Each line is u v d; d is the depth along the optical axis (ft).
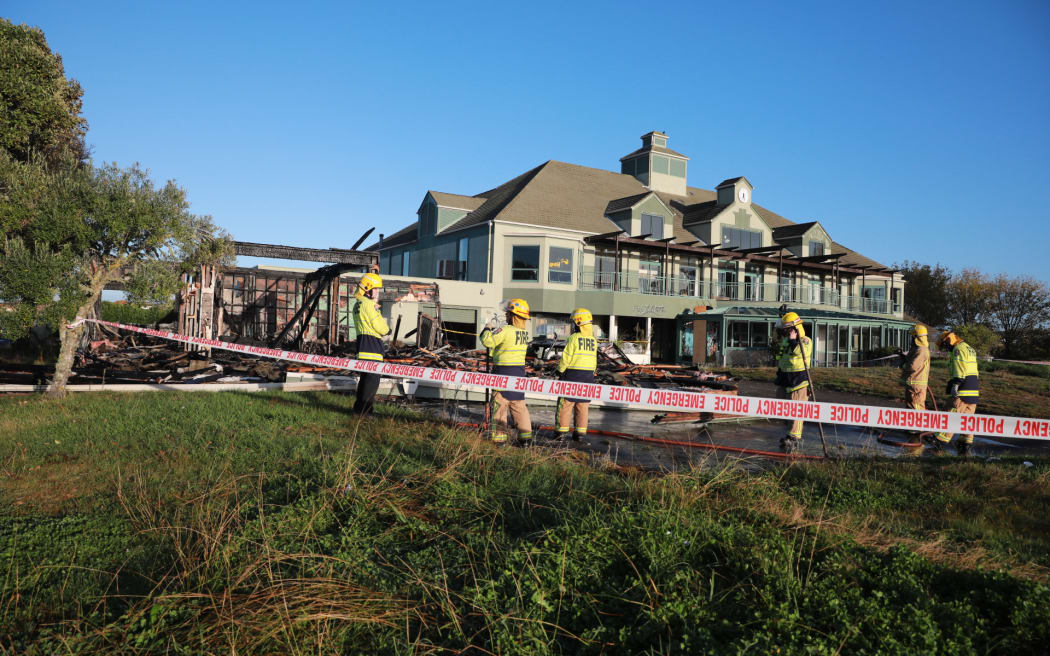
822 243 115.14
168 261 29.48
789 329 27.73
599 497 14.90
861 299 119.34
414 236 114.42
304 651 8.41
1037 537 15.02
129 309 87.15
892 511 16.58
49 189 26.40
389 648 8.60
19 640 8.43
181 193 28.40
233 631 8.56
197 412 24.26
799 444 26.58
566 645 8.78
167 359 39.14
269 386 34.30
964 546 13.82
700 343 95.04
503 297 86.17
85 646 8.25
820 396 49.52
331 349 50.29
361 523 12.73
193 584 9.91
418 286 61.98
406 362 41.81
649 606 9.27
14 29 43.19
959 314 174.40
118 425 21.43
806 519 14.02
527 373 43.55
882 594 9.55
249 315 60.29
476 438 20.54
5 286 25.05
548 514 13.78
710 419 35.17
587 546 11.02
